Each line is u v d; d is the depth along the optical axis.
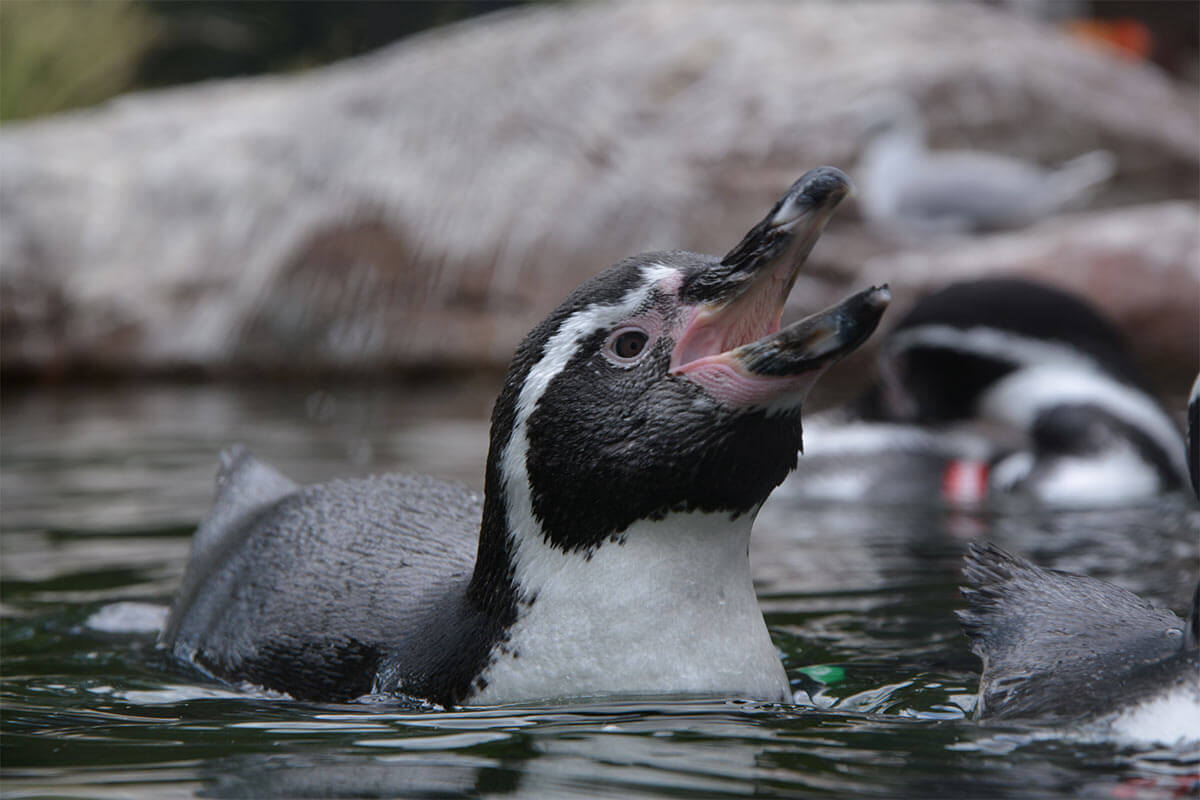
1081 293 18.05
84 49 32.00
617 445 5.80
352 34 39.31
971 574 6.27
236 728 5.79
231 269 20.69
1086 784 4.70
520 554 6.07
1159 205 24.88
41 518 10.96
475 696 6.05
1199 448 5.29
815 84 23.91
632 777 4.95
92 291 20.31
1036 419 11.73
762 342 5.61
